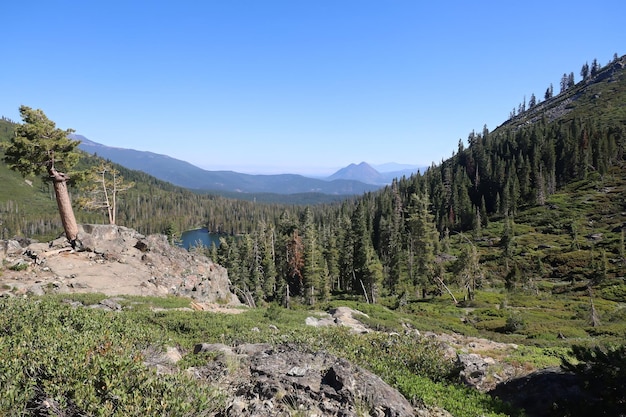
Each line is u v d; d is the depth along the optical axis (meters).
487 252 86.31
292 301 66.69
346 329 17.61
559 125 139.38
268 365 8.41
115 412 4.88
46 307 10.09
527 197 114.44
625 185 103.25
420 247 64.88
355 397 7.19
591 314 40.81
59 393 4.93
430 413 8.21
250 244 79.81
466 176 133.75
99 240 27.56
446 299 60.22
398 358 12.44
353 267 74.25
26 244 27.67
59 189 26.86
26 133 25.27
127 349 7.04
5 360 5.66
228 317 17.08
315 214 181.62
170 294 25.05
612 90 178.75
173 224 81.44
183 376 6.28
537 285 64.25
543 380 11.02
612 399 8.77
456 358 14.40
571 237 85.00
